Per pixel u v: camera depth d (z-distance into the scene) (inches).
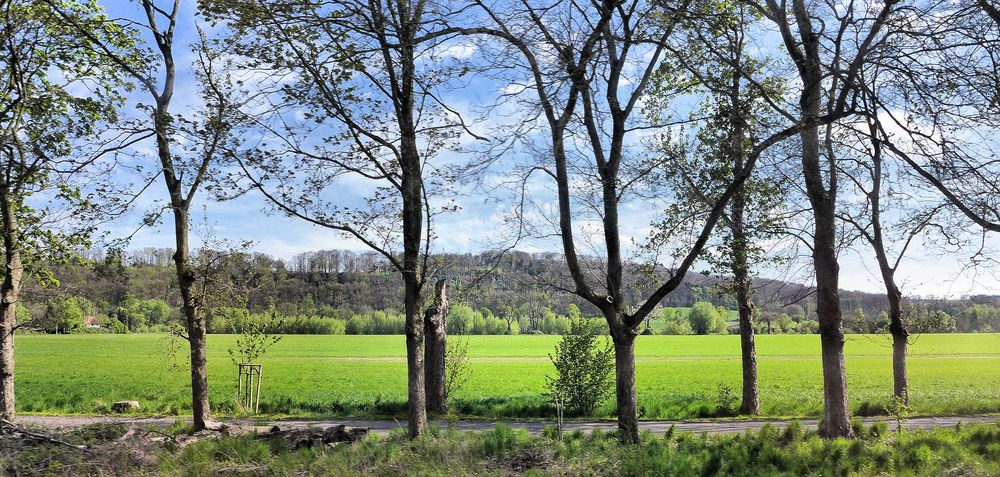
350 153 539.8
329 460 456.4
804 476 431.8
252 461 472.4
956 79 442.3
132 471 437.1
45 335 4473.4
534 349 3577.8
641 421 841.5
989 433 555.8
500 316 5182.1
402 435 553.9
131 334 4569.4
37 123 689.6
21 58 714.2
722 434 646.5
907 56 455.2
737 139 540.4
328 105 525.3
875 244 906.1
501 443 498.0
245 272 667.4
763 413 923.4
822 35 541.3
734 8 625.9
